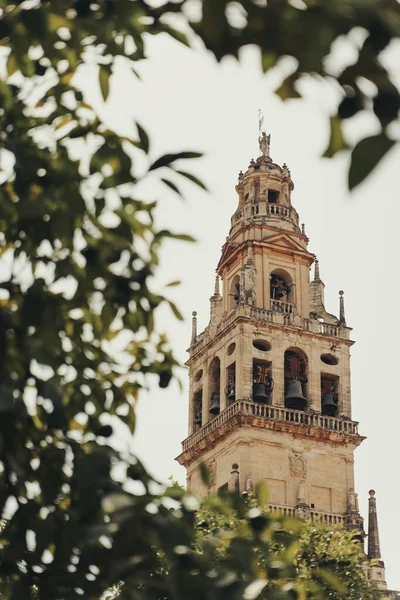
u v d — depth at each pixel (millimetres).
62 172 12430
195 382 100062
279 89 7844
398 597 87250
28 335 11023
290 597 9703
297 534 11062
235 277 100250
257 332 93938
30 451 11406
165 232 12750
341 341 97312
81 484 10438
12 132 13133
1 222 12938
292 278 99500
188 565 9172
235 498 10273
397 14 7035
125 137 13141
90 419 13734
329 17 7195
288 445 90250
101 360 14062
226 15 7797
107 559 10211
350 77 7375
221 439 91875
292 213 103312
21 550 10820
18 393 10781
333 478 90812
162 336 15047
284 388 92938
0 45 12898
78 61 13086
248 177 105000
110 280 12797
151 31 11117
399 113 7277
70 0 10680
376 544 90188
